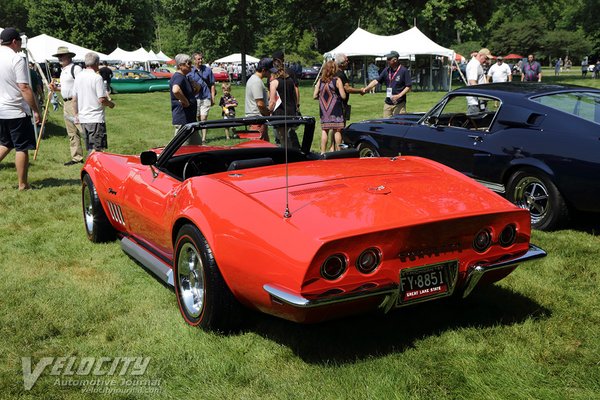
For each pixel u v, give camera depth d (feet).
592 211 16.38
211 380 9.25
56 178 27.94
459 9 122.72
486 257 9.91
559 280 13.41
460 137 19.84
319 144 36.52
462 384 8.89
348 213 9.26
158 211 12.41
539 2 136.05
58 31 183.01
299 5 133.39
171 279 12.01
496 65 42.75
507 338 10.36
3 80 23.50
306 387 8.87
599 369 9.20
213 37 146.10
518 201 18.06
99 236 16.94
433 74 102.94
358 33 92.02
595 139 16.02
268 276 8.98
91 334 11.09
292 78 27.76
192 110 28.40
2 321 11.45
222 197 10.36
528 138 17.52
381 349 10.08
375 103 73.72
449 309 11.73
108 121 58.59
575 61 221.87
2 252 16.42
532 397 8.51
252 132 13.91
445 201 9.97
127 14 194.08
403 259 9.10
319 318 9.02
